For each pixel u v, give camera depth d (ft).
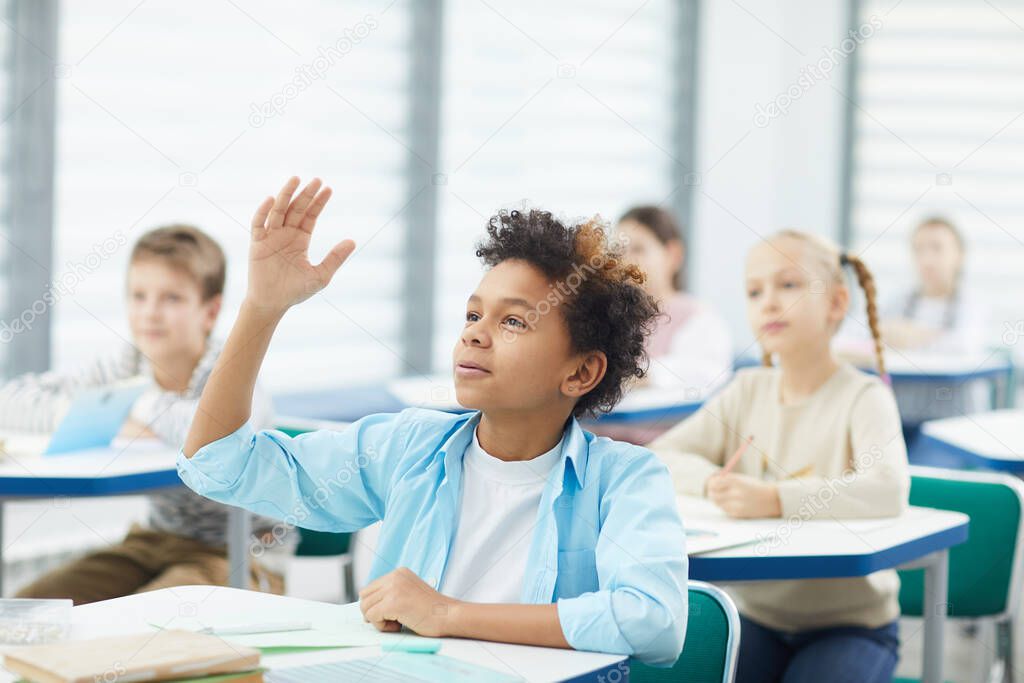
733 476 9.43
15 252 16.63
